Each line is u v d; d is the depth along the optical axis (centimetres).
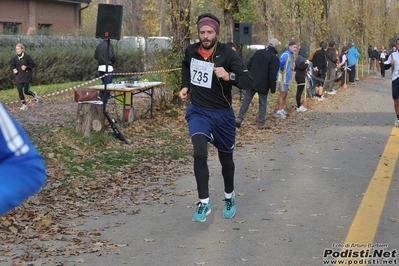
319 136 1292
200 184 620
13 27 3397
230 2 2047
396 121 1502
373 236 592
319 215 670
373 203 717
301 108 1833
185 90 635
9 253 558
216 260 534
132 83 1405
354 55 3272
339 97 2373
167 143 1187
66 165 941
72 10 3856
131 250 567
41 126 1309
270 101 2103
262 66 1373
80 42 3158
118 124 1348
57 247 575
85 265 526
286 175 888
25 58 1753
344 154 1064
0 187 190
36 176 195
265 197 756
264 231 616
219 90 614
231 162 654
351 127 1444
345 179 855
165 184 846
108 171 929
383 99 2295
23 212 687
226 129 629
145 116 1511
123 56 3133
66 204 737
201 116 620
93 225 651
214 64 612
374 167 941
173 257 545
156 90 1636
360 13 4894
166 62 1655
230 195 665
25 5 3472
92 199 766
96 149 1077
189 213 694
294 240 586
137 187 831
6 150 193
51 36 2973
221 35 2247
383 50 3859
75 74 2891
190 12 1656
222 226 637
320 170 923
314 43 3331
